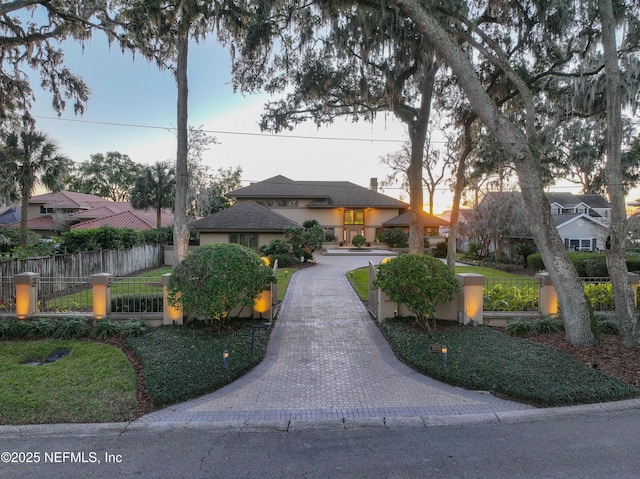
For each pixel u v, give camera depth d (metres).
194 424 4.52
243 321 8.59
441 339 7.02
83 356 6.52
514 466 3.62
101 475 3.52
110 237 17.91
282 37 11.74
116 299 8.38
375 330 8.62
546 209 7.01
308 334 8.32
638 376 5.64
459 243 38.44
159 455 3.88
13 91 12.73
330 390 5.52
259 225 25.55
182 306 7.62
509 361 5.99
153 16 9.51
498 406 4.97
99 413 4.71
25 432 4.34
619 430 4.34
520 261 23.80
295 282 15.54
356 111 13.25
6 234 19.89
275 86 13.26
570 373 5.55
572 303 6.91
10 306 8.74
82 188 56.03
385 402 5.12
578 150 20.31
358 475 3.50
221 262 7.22
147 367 5.87
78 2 11.29
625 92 10.20
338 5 9.07
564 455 3.82
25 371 5.88
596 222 27.27
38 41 12.06
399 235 32.62
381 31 9.43
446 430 4.42
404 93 13.63
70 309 9.02
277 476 3.49
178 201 11.82
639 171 24.86
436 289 7.25
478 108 7.12
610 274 7.04
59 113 13.41
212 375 5.65
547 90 12.48
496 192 25.84
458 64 7.13
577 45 10.46
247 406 5.02
